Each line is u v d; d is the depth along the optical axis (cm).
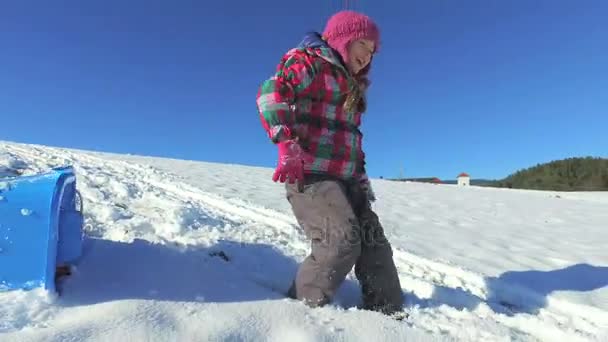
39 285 174
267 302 195
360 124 233
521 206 864
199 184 670
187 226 329
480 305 242
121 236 279
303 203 208
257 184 794
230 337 163
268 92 197
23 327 152
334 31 219
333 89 211
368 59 226
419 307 228
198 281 207
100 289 185
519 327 221
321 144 209
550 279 310
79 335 149
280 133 193
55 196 186
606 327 227
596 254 406
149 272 207
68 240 194
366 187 236
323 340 169
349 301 229
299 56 207
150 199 445
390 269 222
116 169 709
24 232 178
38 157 702
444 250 389
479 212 717
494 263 353
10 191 187
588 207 917
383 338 176
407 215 615
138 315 166
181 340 155
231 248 280
